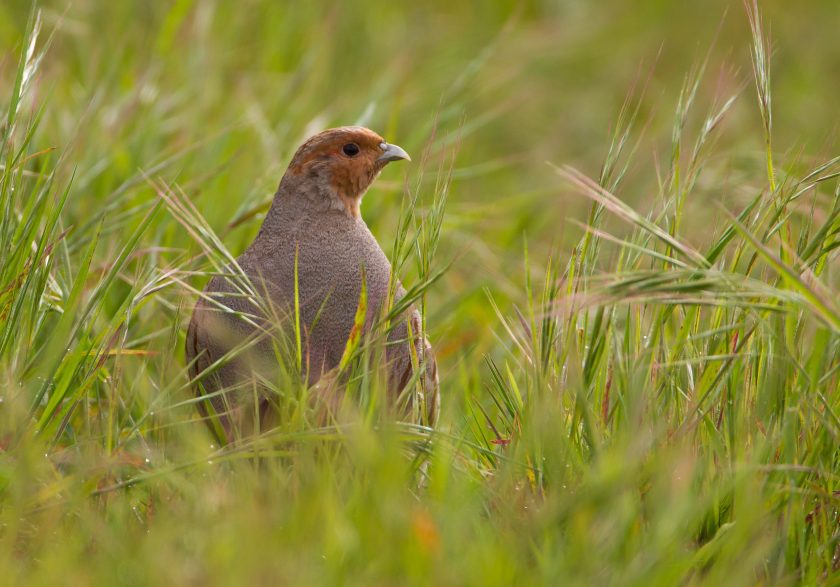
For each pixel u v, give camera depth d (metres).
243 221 9.65
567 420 6.95
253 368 7.68
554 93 16.61
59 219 8.35
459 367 9.08
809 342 7.02
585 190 6.71
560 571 5.57
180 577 5.57
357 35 15.25
